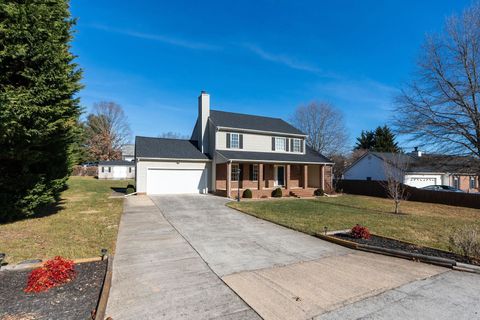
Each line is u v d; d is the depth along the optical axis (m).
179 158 20.47
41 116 8.52
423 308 4.05
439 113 18.48
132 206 14.15
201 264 5.91
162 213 12.34
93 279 4.87
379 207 16.86
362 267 5.86
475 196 18.06
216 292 4.52
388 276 5.33
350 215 12.88
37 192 9.81
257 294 4.45
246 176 22.52
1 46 7.93
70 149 12.88
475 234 6.75
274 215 12.24
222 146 21.34
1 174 8.90
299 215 12.42
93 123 54.44
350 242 7.57
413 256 6.36
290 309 3.97
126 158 58.47
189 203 15.58
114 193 20.48
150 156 19.73
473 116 17.27
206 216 11.91
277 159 21.56
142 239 7.92
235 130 21.80
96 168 49.78
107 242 7.29
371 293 4.55
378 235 8.66
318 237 8.60
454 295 4.51
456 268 5.72
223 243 7.70
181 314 3.79
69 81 9.66
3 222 9.30
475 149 17.83
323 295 4.45
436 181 27.77
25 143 8.45
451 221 12.12
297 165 25.05
